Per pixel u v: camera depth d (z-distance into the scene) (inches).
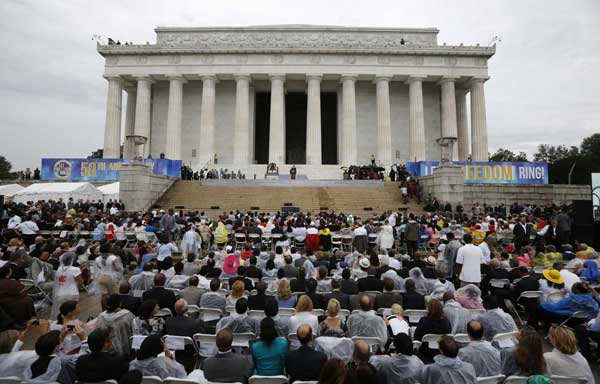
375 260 436.5
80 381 192.9
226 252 531.2
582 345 314.7
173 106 1930.4
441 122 2102.6
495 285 424.8
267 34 2068.2
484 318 295.0
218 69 1923.0
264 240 832.9
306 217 956.0
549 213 973.2
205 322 318.0
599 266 466.3
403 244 850.1
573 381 202.2
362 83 2103.8
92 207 1068.5
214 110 2022.6
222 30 2073.1
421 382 201.5
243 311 279.4
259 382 208.7
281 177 1683.1
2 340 214.2
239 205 1183.6
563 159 2974.9
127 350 252.4
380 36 2075.5
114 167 1385.3
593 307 319.3
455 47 1903.3
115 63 1939.0
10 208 969.5
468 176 1306.6
